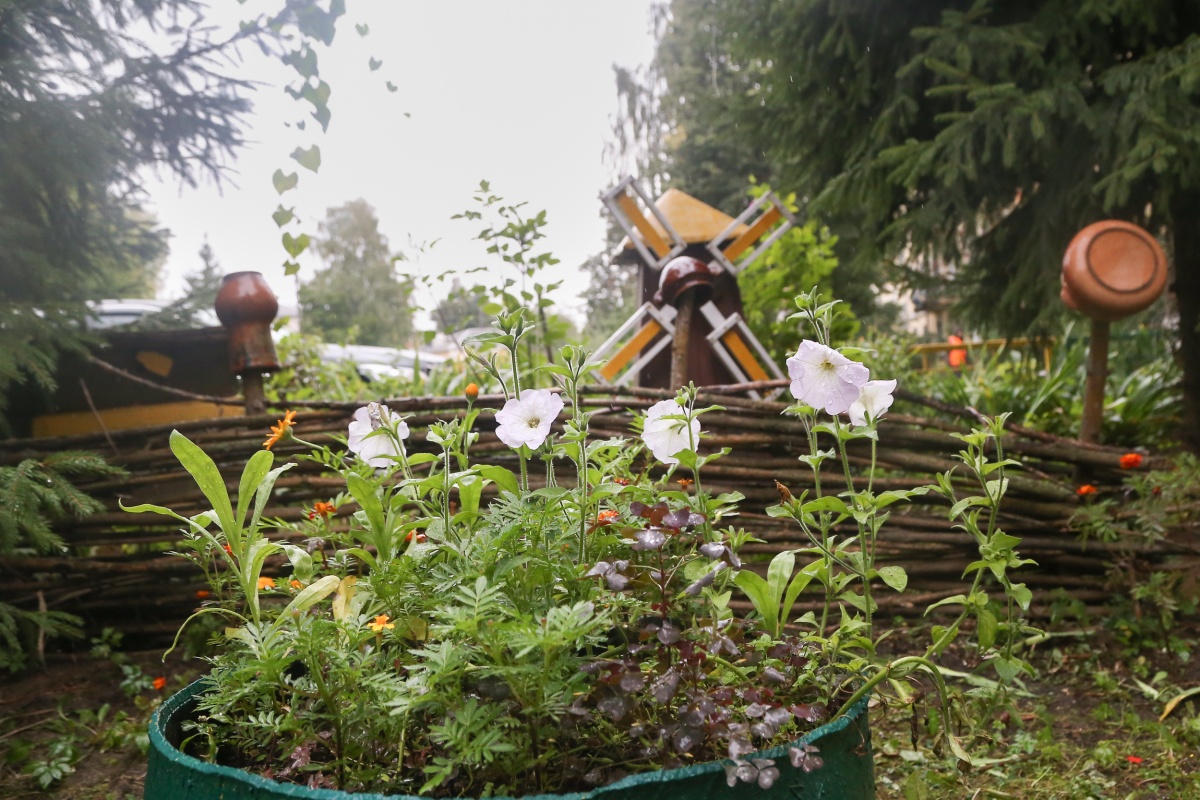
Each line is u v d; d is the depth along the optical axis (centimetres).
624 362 442
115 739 262
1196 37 407
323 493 314
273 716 125
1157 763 234
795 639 144
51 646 335
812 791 110
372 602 145
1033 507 321
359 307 3288
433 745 121
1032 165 478
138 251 397
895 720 260
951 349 798
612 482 160
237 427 313
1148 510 302
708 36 629
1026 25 439
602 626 116
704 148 1456
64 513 300
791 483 318
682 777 101
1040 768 233
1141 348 706
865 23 495
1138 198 468
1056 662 304
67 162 327
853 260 592
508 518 138
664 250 492
